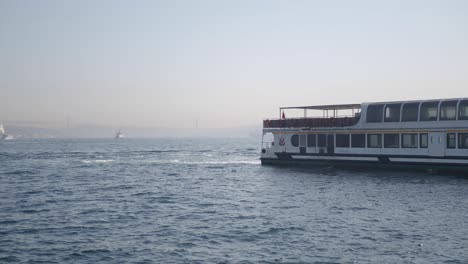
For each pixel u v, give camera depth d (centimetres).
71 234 3338
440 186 5294
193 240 3142
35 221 3794
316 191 5250
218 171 8188
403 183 5619
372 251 2822
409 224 3469
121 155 13950
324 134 7150
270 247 2953
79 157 12875
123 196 5203
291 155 7562
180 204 4603
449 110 5994
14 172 8175
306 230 3362
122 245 3038
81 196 5225
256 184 6125
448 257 2673
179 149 19250
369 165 6675
